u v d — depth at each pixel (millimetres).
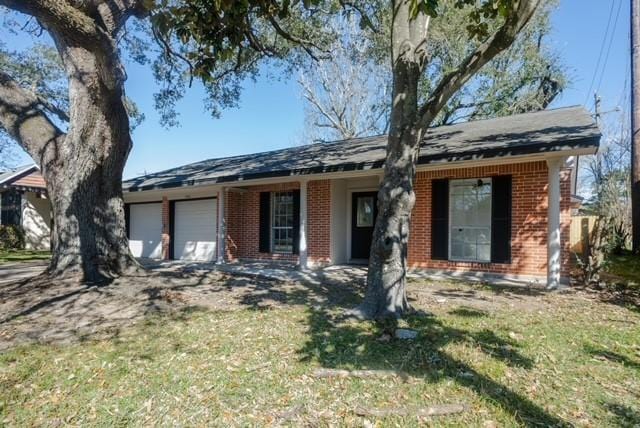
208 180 11297
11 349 4398
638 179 10953
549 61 19406
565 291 7289
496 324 5031
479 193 9156
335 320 5238
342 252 11977
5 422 2996
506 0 4180
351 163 8734
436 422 2852
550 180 7434
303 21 10148
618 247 11453
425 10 3781
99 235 7742
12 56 14742
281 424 2857
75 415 3070
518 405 3041
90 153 7570
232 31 5223
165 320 5379
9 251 17203
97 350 4336
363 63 18328
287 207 12266
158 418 2982
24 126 7742
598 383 3420
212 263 12188
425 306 6016
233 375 3629
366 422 2863
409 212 5473
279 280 8547
